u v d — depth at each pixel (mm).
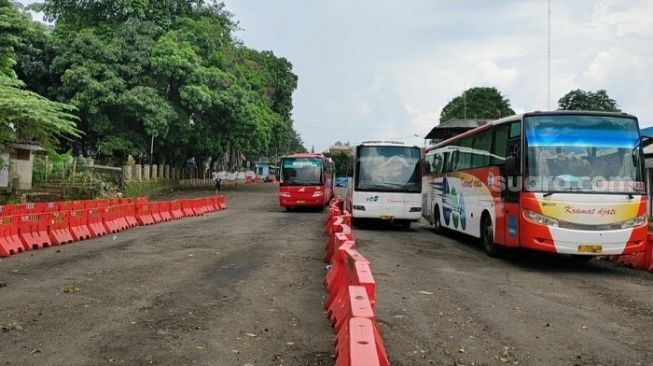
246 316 7363
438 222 19938
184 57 37938
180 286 9195
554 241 11469
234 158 78938
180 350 5934
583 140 11859
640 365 5824
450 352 6117
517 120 12391
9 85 22000
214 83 40000
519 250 14648
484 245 14422
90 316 7234
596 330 7141
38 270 10578
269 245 14750
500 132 13398
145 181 37625
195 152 47031
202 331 6645
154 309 7637
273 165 111250
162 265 11289
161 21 40938
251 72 52469
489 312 7953
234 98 40281
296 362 5652
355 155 20406
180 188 47156
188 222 22188
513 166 12172
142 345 6078
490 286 9953
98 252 13109
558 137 11883
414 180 20078
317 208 30719
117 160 37750
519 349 6273
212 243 15047
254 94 47062
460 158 17109
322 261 12070
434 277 10695
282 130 63188
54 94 35000
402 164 20141
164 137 37719
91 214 16594
